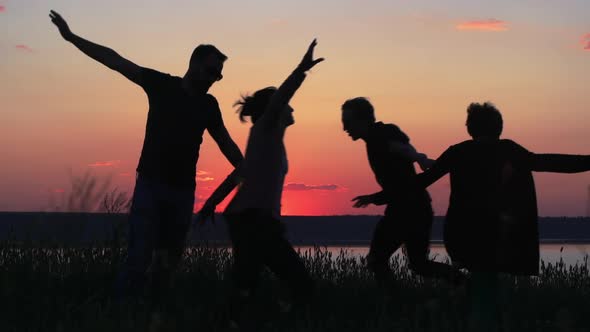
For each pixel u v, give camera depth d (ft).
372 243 20.49
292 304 15.52
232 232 15.26
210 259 23.00
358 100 20.22
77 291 18.51
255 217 14.94
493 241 15.10
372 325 14.69
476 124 15.90
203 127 19.24
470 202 15.40
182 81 19.26
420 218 19.90
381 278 20.29
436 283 22.00
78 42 18.29
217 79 19.08
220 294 17.34
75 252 20.52
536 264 15.17
